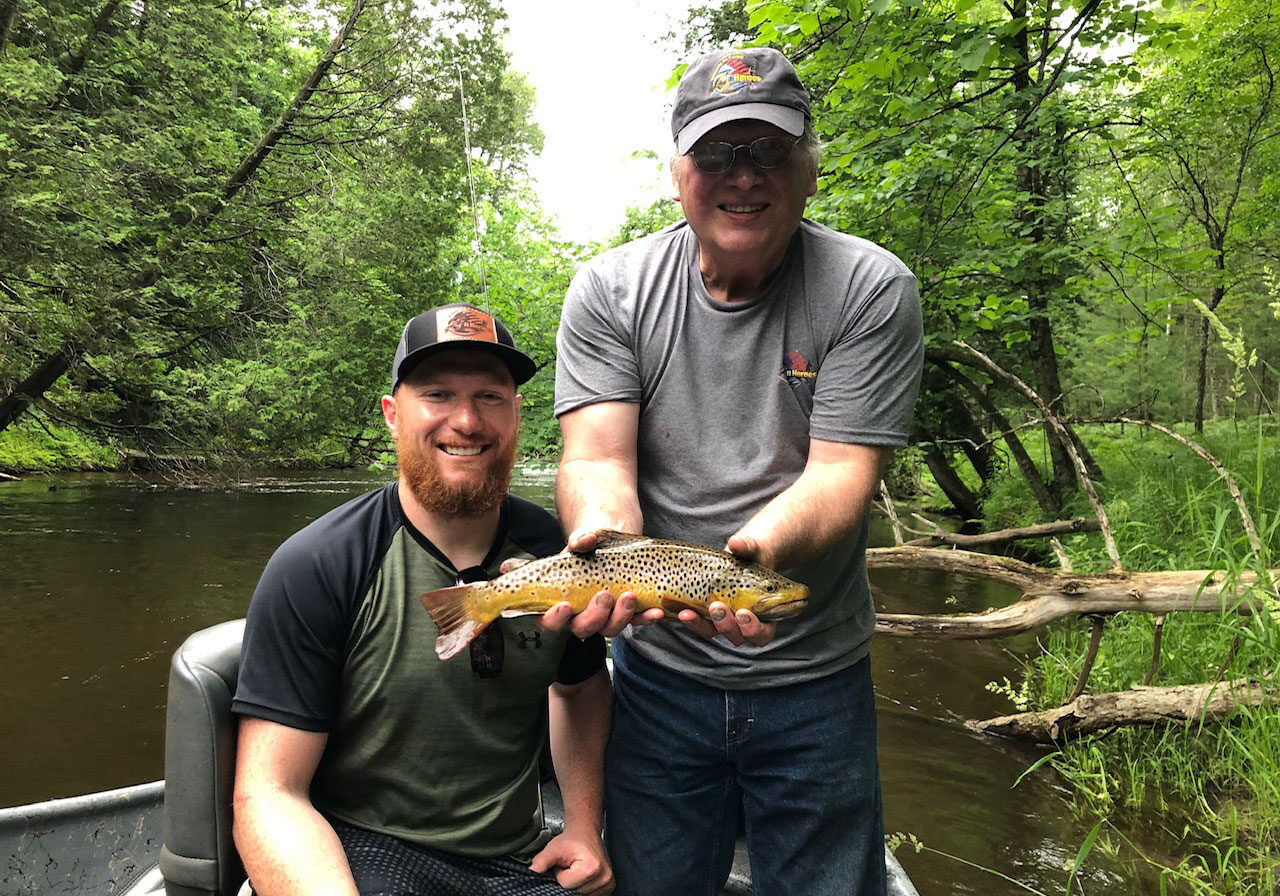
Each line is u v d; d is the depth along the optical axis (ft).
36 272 38.83
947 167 26.78
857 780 7.95
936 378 43.45
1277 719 13.70
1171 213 35.55
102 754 17.60
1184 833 13.67
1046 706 19.49
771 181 7.09
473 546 7.32
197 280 46.68
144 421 52.24
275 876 6.13
